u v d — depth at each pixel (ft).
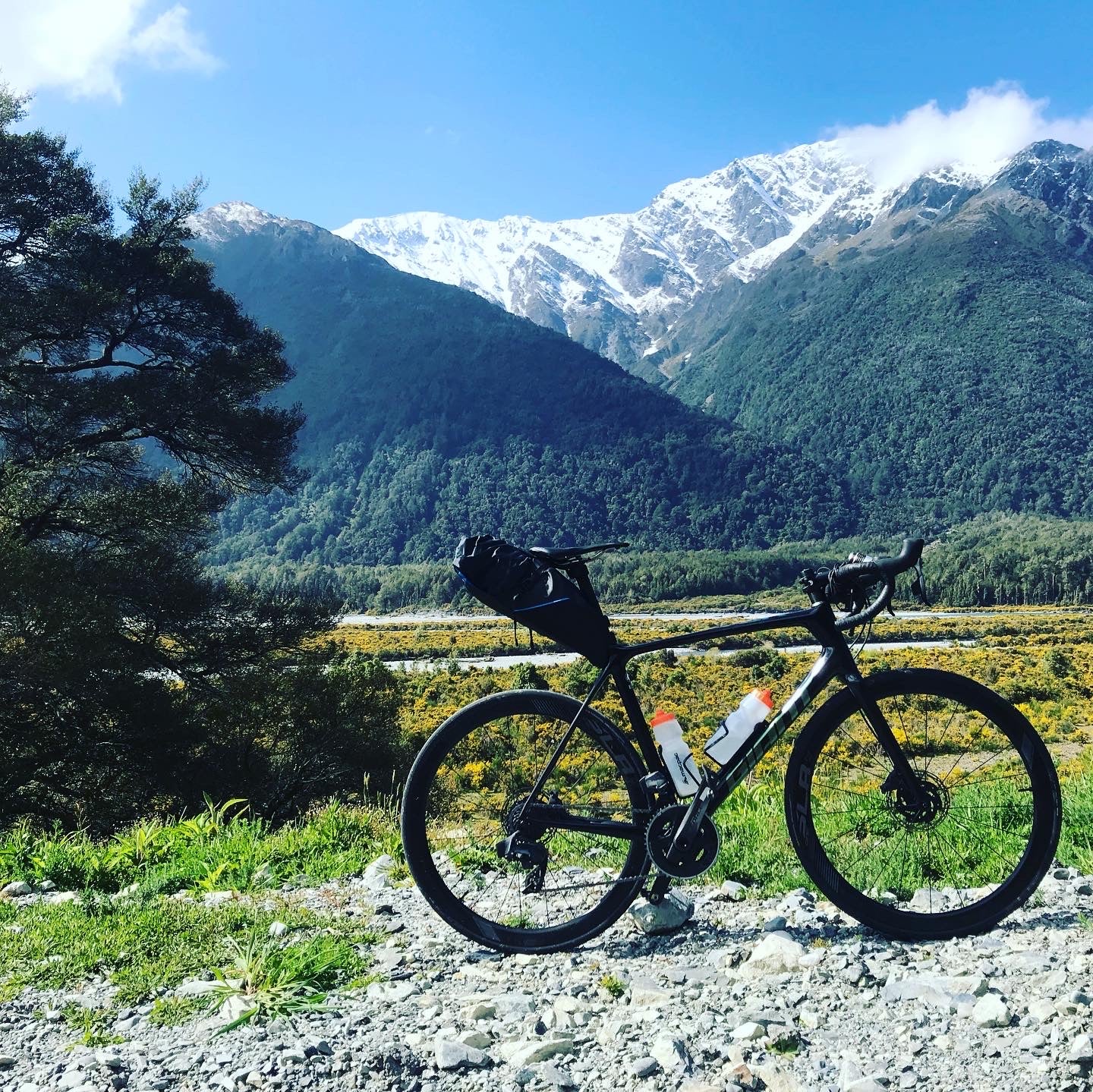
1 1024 8.13
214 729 48.24
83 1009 8.30
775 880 11.54
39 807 43.73
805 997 8.10
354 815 16.20
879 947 9.21
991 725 9.94
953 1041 7.14
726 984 8.49
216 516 58.59
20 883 13.30
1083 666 186.50
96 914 11.16
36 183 56.75
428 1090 6.84
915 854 10.89
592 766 9.80
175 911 10.96
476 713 9.79
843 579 9.71
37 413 53.67
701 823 9.51
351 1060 7.17
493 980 8.83
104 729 44.65
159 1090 6.90
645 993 8.28
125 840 15.38
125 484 56.59
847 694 9.91
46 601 40.22
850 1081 6.63
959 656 226.58
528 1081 6.86
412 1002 8.30
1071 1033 7.09
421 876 9.57
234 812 44.78
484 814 9.98
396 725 53.88
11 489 51.60
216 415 57.67
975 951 9.06
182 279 59.06
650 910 10.05
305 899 11.53
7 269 56.29
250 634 52.90
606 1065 7.09
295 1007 8.11
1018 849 10.93
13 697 41.91
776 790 16.35
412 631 453.58
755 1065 6.98
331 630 56.34
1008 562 616.39
